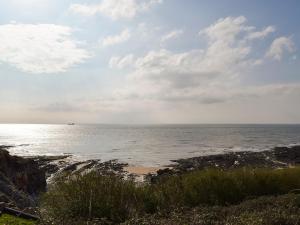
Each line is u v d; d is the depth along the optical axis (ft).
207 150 234.79
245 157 171.22
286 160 163.22
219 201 31.63
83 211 25.22
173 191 31.53
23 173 66.74
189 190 31.99
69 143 315.58
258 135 465.47
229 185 33.58
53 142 330.75
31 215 25.12
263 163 148.77
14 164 68.85
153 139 381.19
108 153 214.69
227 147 260.83
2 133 578.25
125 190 28.66
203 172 36.55
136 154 207.72
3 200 33.17
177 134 514.68
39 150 238.27
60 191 27.35
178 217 23.21
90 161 164.35
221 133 540.93
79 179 28.84
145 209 27.71
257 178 36.35
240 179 35.22
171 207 27.63
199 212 25.20
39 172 74.84
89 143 315.37
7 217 24.62
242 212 25.30
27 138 408.26
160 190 31.19
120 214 25.58
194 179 33.96
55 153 215.31
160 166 147.43
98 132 622.13
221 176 34.83
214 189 32.76
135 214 25.03
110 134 527.81
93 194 26.30
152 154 207.41
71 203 25.59
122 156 195.21
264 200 28.32
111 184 28.71
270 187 35.76
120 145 287.69
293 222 21.85
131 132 612.70
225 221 22.40
